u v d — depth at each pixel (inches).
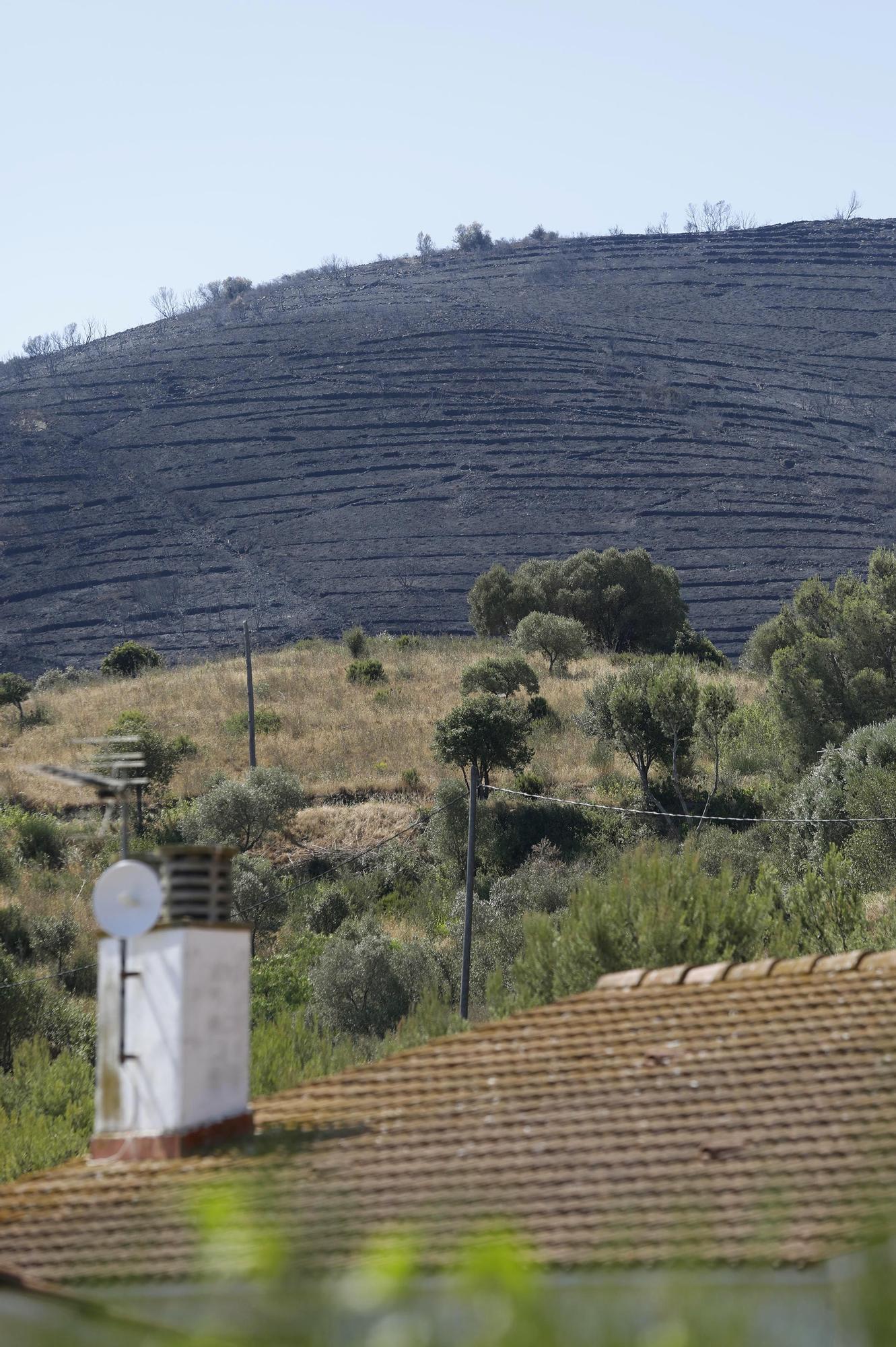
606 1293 338.0
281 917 4439.0
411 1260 337.7
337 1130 800.9
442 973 3582.7
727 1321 319.0
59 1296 589.0
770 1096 743.1
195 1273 567.5
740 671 7519.7
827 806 3998.5
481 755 5032.0
